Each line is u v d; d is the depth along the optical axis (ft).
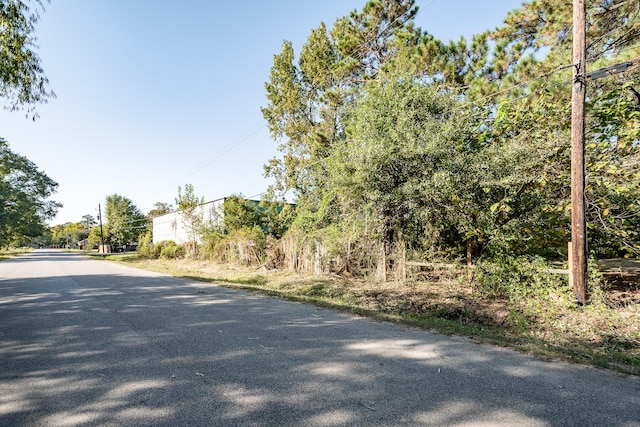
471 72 45.80
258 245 63.16
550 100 34.22
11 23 24.08
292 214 76.28
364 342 16.90
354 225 41.86
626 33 31.73
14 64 25.29
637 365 13.91
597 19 32.99
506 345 16.24
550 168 31.48
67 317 23.06
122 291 35.35
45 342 17.34
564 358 14.37
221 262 72.74
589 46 32.78
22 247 291.79
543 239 34.35
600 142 31.04
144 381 12.38
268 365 13.84
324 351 15.55
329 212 50.14
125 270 64.39
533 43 38.93
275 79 93.91
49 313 24.41
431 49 46.88
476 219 35.04
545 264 29.32
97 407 10.46
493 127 37.27
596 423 9.28
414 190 35.04
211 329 19.60
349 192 39.70
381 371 13.09
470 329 19.79
